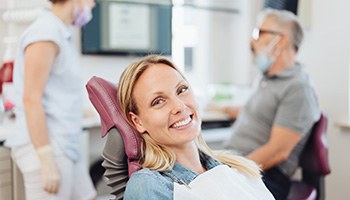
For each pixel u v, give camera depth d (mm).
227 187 1267
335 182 2580
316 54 2643
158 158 1242
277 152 1997
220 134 2910
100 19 2957
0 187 1980
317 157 2057
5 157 1979
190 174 1261
